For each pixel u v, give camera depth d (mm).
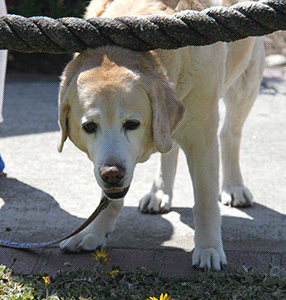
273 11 2688
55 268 3514
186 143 3643
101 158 2855
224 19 2768
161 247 3846
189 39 2863
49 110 7801
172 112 3057
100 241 3832
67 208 4602
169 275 3389
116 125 2895
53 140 6480
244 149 6105
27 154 5988
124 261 3613
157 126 2980
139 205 4621
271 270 3355
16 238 4008
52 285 3156
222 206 4699
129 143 2932
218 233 3641
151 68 3018
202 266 3418
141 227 4234
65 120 3148
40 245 3545
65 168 5586
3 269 3346
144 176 5410
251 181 5191
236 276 3264
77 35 2947
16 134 6676
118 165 2824
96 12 3369
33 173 5430
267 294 3031
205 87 3396
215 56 3424
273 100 8148
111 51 2979
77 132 3105
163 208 4539
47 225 4250
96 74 2908
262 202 4727
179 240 3977
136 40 2951
